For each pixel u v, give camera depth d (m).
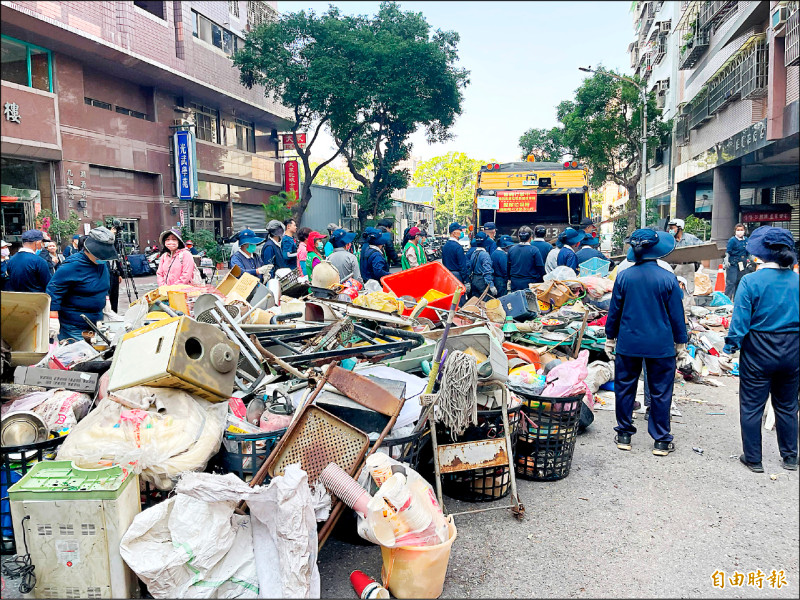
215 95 31.38
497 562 3.40
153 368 3.29
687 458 4.94
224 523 2.93
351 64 29.11
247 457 3.44
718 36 23.94
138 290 17.73
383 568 3.13
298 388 4.01
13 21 19.61
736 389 7.12
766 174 24.30
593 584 3.18
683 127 30.31
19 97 20.83
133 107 27.66
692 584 3.16
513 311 6.84
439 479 3.81
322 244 11.59
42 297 4.30
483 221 16.94
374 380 3.79
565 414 4.39
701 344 7.90
